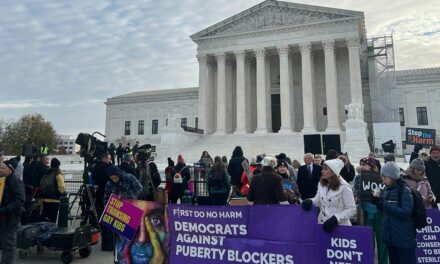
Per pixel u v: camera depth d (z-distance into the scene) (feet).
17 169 38.86
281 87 178.40
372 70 197.26
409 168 30.96
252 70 205.77
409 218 22.70
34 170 42.45
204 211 25.05
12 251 27.63
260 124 179.11
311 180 38.34
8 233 27.58
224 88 189.88
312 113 172.96
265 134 172.76
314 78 191.83
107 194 32.32
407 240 22.48
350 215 21.97
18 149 270.26
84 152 46.85
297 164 55.57
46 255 35.58
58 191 41.98
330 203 22.79
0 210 26.84
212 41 195.72
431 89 213.46
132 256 26.81
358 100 164.35
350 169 40.47
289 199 34.73
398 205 22.56
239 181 47.09
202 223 25.05
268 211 23.63
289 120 174.91
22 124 280.92
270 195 28.07
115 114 297.53
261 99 180.96
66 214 37.50
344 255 21.30
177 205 25.99
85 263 32.78
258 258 23.40
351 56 168.96
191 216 25.43
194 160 142.20
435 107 210.59
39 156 44.73
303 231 22.65
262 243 23.44
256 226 23.76
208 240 24.81
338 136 54.90
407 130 76.07
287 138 163.53
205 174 58.13
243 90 185.47
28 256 35.09
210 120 195.21
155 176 50.49
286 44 180.34
